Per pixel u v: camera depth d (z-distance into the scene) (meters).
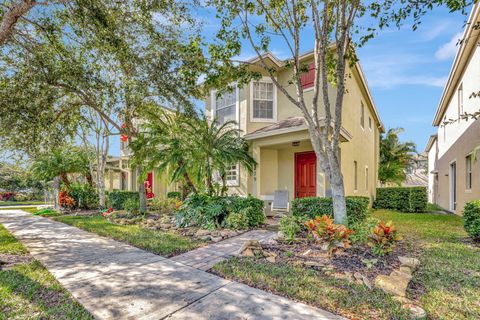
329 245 4.71
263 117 11.52
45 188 18.39
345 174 10.32
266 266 4.35
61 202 13.35
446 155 14.76
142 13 6.04
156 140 9.16
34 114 6.51
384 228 4.74
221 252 5.29
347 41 6.01
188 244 5.88
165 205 11.16
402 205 13.25
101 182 13.29
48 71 6.32
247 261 4.61
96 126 12.76
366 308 3.04
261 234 6.89
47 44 6.31
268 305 3.16
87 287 3.72
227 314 2.97
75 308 3.14
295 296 3.37
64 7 5.67
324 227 4.79
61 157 13.33
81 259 4.97
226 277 4.04
